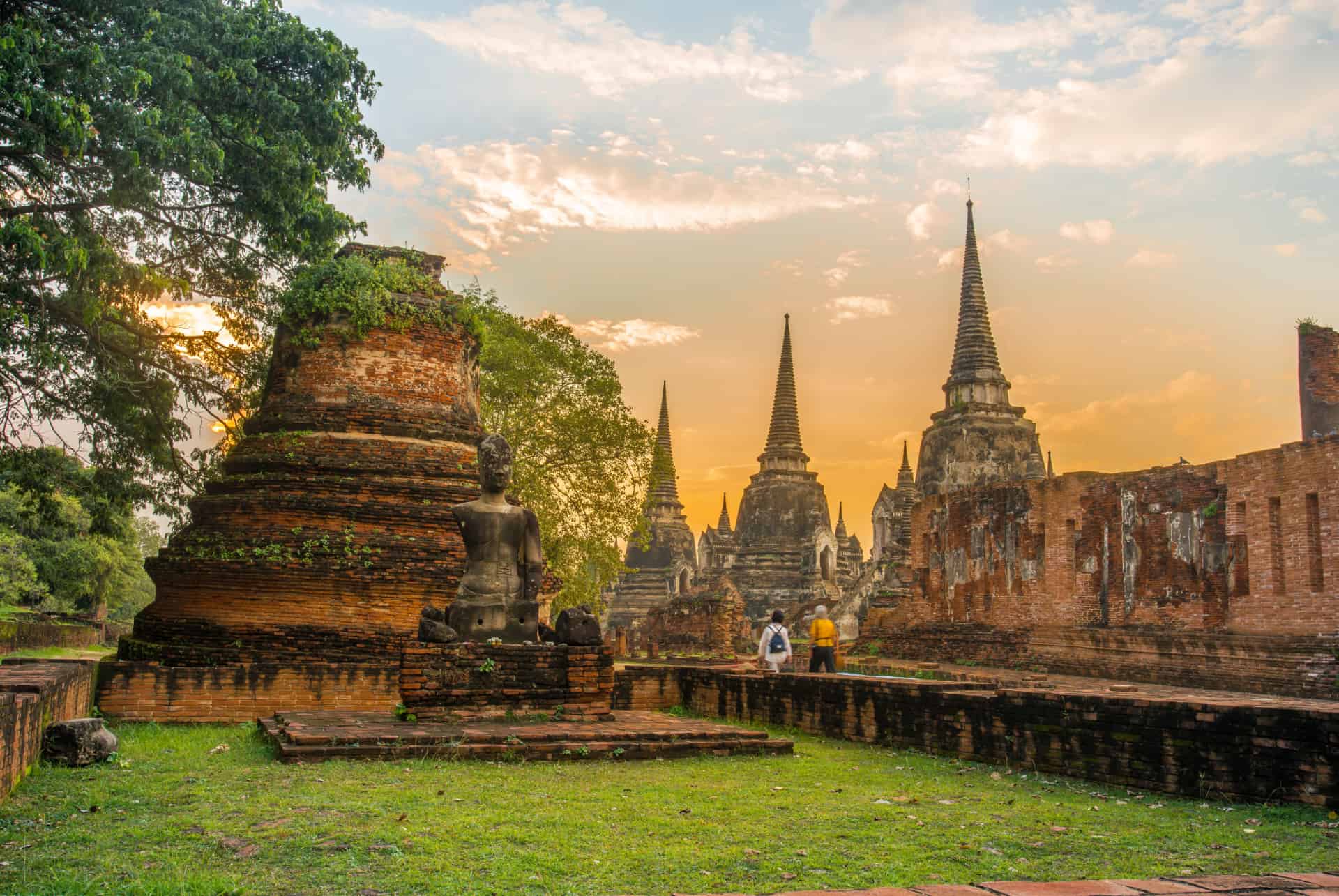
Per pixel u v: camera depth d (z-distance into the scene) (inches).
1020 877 257.0
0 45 569.3
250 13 780.6
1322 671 889.5
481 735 458.6
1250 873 263.0
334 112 790.5
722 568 2783.0
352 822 301.1
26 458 893.2
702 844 285.3
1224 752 364.8
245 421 829.2
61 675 479.2
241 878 242.5
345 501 729.6
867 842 292.0
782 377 2955.2
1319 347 1091.9
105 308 772.6
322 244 825.5
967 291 2304.4
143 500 916.0
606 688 555.8
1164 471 1143.6
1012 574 1382.9
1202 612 1072.8
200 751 481.1
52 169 705.0
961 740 480.4
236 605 703.7
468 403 845.2
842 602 2288.4
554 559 1254.3
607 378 1307.8
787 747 490.6
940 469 2180.1
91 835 284.0
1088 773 412.5
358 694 670.5
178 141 672.4
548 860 263.3
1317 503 947.3
